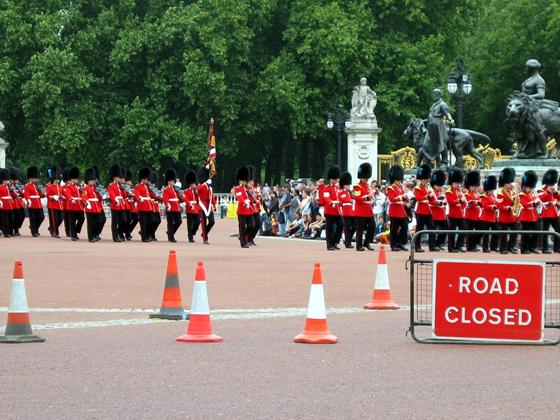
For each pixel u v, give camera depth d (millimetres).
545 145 128250
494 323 43812
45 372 37188
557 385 35469
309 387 34875
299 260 87188
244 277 71375
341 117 171125
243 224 108000
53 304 56562
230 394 33750
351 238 106188
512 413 31406
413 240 44594
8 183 126625
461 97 139500
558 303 52938
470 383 35688
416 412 31453
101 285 65875
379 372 37500
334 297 60531
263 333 46312
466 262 43812
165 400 32875
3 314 52469
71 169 119312
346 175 105250
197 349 42000
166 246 107688
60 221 126500
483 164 140000
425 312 49188
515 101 126312
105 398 33125
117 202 117500
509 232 45469
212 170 163625
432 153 138000
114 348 42125
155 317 50969
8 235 126500
